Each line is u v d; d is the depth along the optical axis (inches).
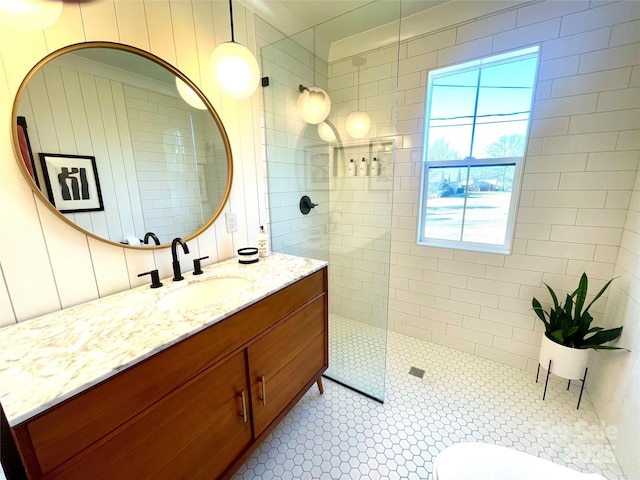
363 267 80.9
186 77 50.0
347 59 73.7
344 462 49.1
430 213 82.7
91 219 40.4
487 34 62.3
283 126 73.0
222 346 36.8
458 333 80.5
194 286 49.5
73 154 37.9
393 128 70.5
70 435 23.5
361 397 64.3
